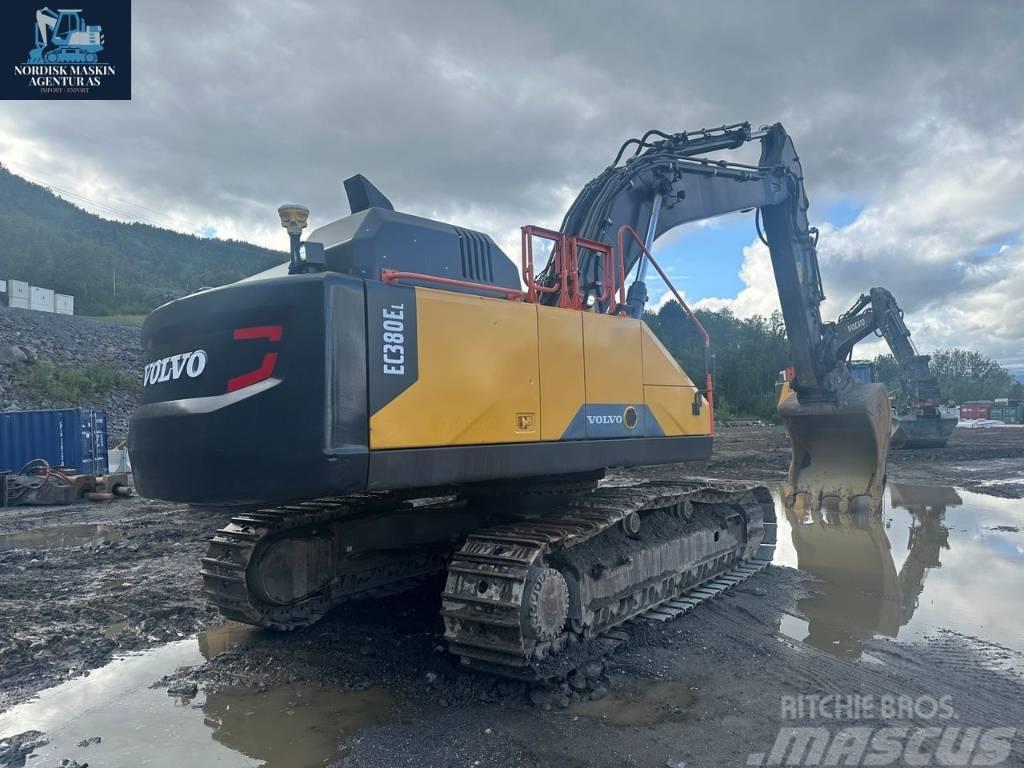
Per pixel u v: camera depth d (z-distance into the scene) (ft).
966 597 23.21
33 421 57.88
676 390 21.31
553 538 15.60
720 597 23.09
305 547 19.47
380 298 13.98
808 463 40.96
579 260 21.95
